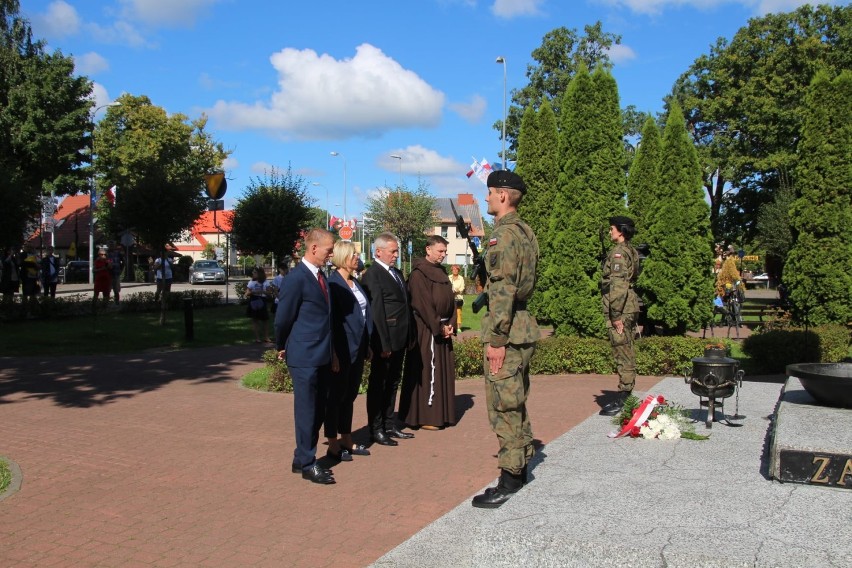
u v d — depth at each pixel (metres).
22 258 25.62
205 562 4.41
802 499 3.87
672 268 12.56
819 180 12.87
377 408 7.28
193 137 57.41
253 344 17.27
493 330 4.37
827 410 5.12
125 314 24.38
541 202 17.02
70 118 39.78
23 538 4.80
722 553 3.09
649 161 14.64
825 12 33.88
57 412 9.05
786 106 33.22
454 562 3.97
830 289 12.71
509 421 4.48
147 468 6.48
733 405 6.99
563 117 13.61
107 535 4.86
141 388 10.95
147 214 23.58
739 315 19.30
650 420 5.69
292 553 4.55
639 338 12.02
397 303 7.34
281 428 8.11
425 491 5.77
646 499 3.90
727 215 39.03
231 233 32.50
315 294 6.10
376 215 58.34
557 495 4.00
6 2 35.94
